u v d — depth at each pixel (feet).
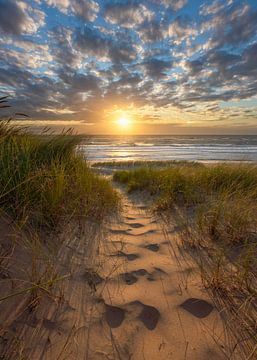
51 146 13.66
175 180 15.51
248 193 11.32
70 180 11.87
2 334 4.00
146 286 5.92
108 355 3.92
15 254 6.04
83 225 9.20
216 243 8.02
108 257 7.41
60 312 4.79
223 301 5.27
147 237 9.10
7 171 8.20
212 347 4.10
